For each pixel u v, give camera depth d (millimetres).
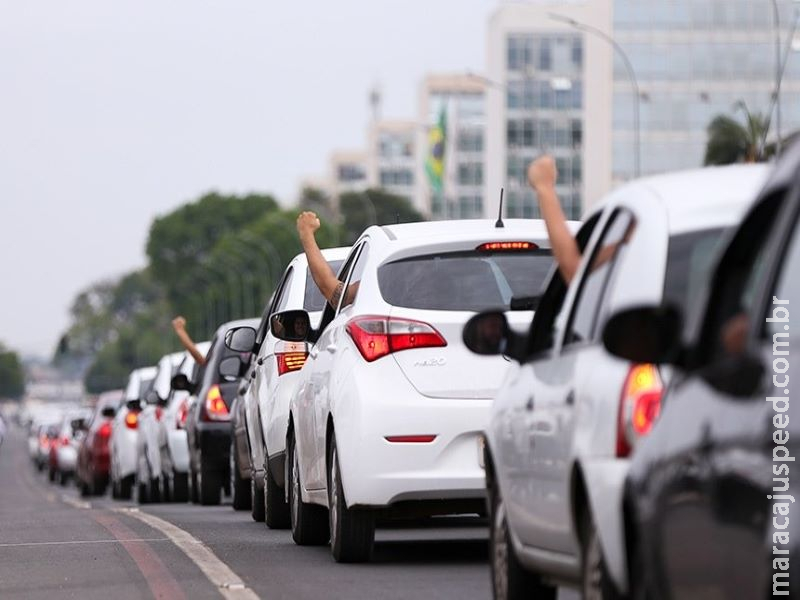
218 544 32812
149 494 67562
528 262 27219
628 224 16922
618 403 15359
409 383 26547
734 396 12469
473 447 26375
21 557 30781
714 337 13242
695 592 13000
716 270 13320
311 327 34469
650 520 13852
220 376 54344
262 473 41156
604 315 16625
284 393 37000
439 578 25500
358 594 23625
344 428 26828
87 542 34062
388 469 26375
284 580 25688
